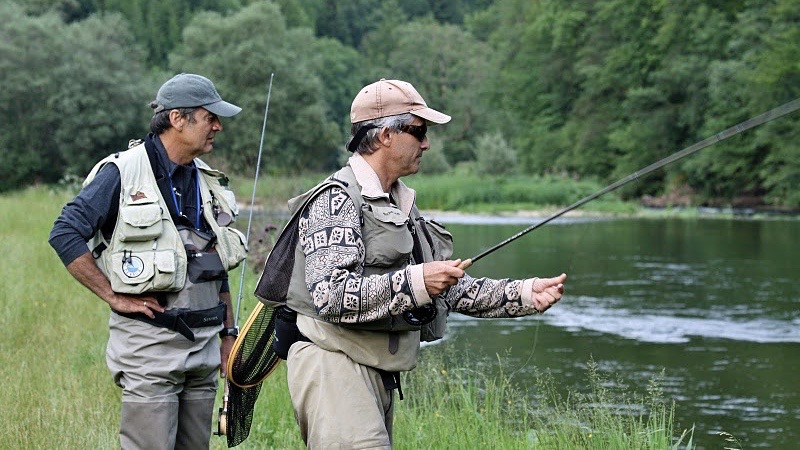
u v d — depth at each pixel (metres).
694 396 8.49
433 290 3.34
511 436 5.81
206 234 4.23
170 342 4.10
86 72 62.97
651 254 21.73
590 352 10.23
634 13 58.09
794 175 44.75
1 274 11.41
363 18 139.50
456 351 9.81
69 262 3.98
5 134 62.69
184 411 4.27
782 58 44.06
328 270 3.40
